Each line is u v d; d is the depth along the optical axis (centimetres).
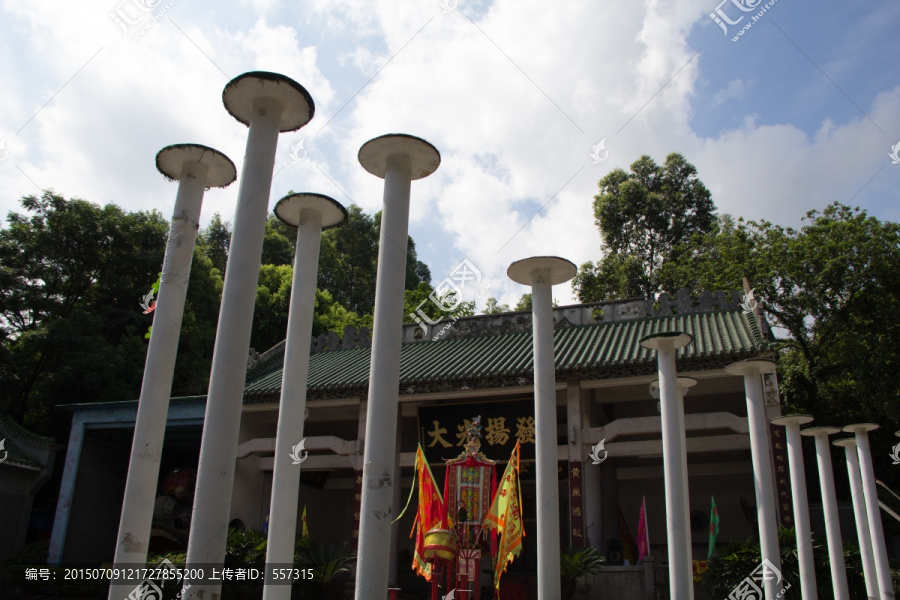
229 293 906
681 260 3944
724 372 1877
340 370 2458
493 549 1620
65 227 2984
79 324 2830
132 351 2944
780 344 3077
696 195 4597
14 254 2917
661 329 2239
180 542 2320
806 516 1366
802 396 2938
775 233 3316
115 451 2616
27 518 2422
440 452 2161
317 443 2228
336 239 5525
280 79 965
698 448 1897
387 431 906
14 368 2769
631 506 2472
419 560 1476
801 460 1401
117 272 3148
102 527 2503
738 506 2369
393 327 950
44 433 2975
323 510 2703
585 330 2394
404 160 1031
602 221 4638
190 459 2791
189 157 1098
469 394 2120
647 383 2019
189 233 1082
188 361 3284
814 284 2919
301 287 1197
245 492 2322
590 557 1714
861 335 2794
